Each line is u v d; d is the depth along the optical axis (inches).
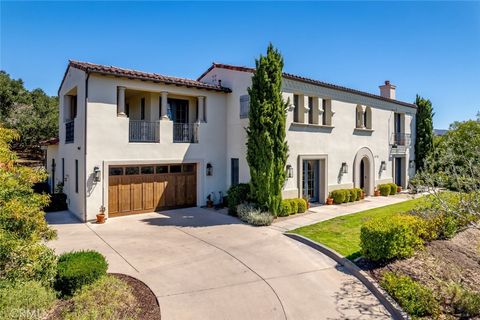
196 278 301.4
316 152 663.1
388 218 367.9
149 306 246.1
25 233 235.1
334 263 342.3
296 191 624.1
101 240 418.0
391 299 257.1
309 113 672.4
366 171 816.3
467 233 428.8
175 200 623.5
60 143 716.0
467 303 238.8
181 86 605.9
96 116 516.1
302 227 474.9
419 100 987.3
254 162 540.7
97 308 228.5
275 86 530.9
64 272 246.1
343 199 687.1
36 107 1395.2
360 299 267.4
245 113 621.0
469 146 339.9
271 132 528.7
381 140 850.8
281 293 275.6
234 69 646.5
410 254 334.6
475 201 286.4
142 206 581.6
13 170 268.4
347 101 741.3
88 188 514.0
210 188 650.8
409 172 951.0
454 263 334.0
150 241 414.0
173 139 626.5
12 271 231.5
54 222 518.9
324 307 254.2
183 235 442.3
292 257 359.6
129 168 566.3
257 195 538.0
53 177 803.4
